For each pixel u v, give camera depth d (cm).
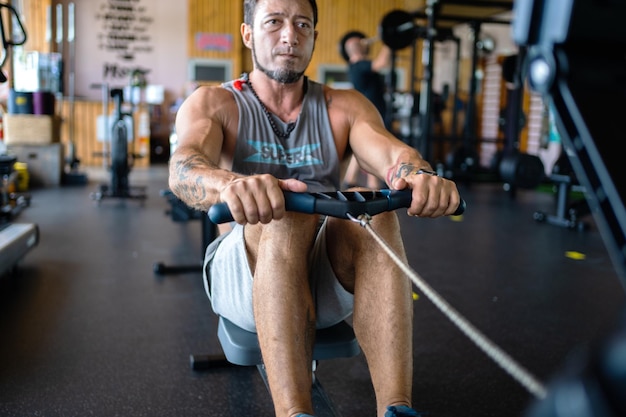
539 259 378
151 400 184
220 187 117
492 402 188
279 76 146
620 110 45
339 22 1001
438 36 719
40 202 534
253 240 127
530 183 539
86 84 962
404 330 120
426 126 669
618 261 43
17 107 630
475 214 538
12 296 278
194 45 972
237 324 139
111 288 295
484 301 290
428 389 196
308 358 118
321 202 109
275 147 152
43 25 909
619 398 32
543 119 588
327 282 133
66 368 204
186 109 151
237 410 180
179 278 314
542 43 46
